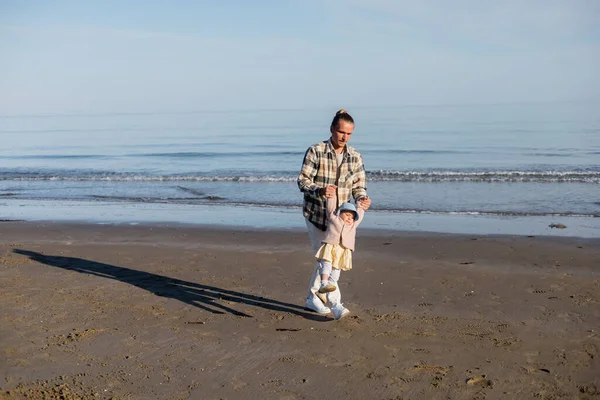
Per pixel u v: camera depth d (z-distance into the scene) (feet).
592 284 20.04
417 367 13.33
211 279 21.38
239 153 92.32
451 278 21.15
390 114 244.22
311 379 12.78
